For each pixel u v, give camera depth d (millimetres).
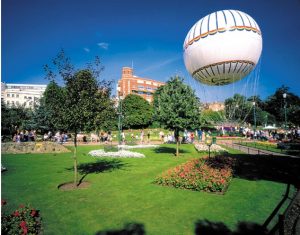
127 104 89812
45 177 13906
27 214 7367
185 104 21328
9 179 13367
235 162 17000
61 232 7035
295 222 6934
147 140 43094
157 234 6895
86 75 11805
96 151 25641
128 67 129875
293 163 17922
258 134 46875
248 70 28344
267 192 10734
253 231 7012
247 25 25906
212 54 26828
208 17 27188
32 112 48938
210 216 8078
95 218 7996
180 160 20016
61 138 39031
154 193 10625
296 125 58312
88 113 11430
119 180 13109
